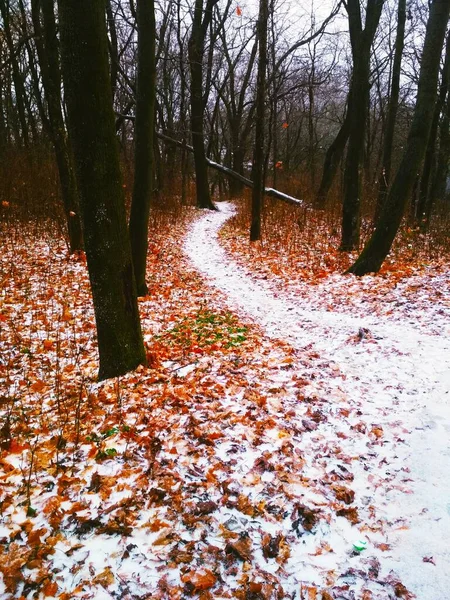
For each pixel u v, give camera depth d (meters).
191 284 10.42
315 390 4.87
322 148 37.16
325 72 23.86
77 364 5.83
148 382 5.08
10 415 4.45
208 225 19.73
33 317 7.32
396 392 4.72
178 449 3.77
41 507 3.12
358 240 11.82
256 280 10.71
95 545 2.81
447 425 4.00
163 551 2.76
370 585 2.53
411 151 8.82
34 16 9.54
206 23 21.56
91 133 4.28
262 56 12.45
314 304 8.44
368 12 10.02
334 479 3.43
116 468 3.55
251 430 4.06
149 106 7.67
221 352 6.09
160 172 21.33
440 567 2.60
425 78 8.40
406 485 3.31
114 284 5.02
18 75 17.95
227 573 2.62
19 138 22.75
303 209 17.45
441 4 7.90
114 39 17.81
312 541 2.85
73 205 10.73
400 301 7.59
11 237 11.50
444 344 5.70
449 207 18.58
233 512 3.09
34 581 2.55
